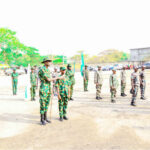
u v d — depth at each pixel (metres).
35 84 9.55
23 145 4.03
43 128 5.16
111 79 8.52
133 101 7.90
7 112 7.07
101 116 6.27
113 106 7.85
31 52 71.38
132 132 4.71
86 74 12.99
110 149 3.75
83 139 4.32
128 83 17.47
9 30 49.09
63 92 5.73
